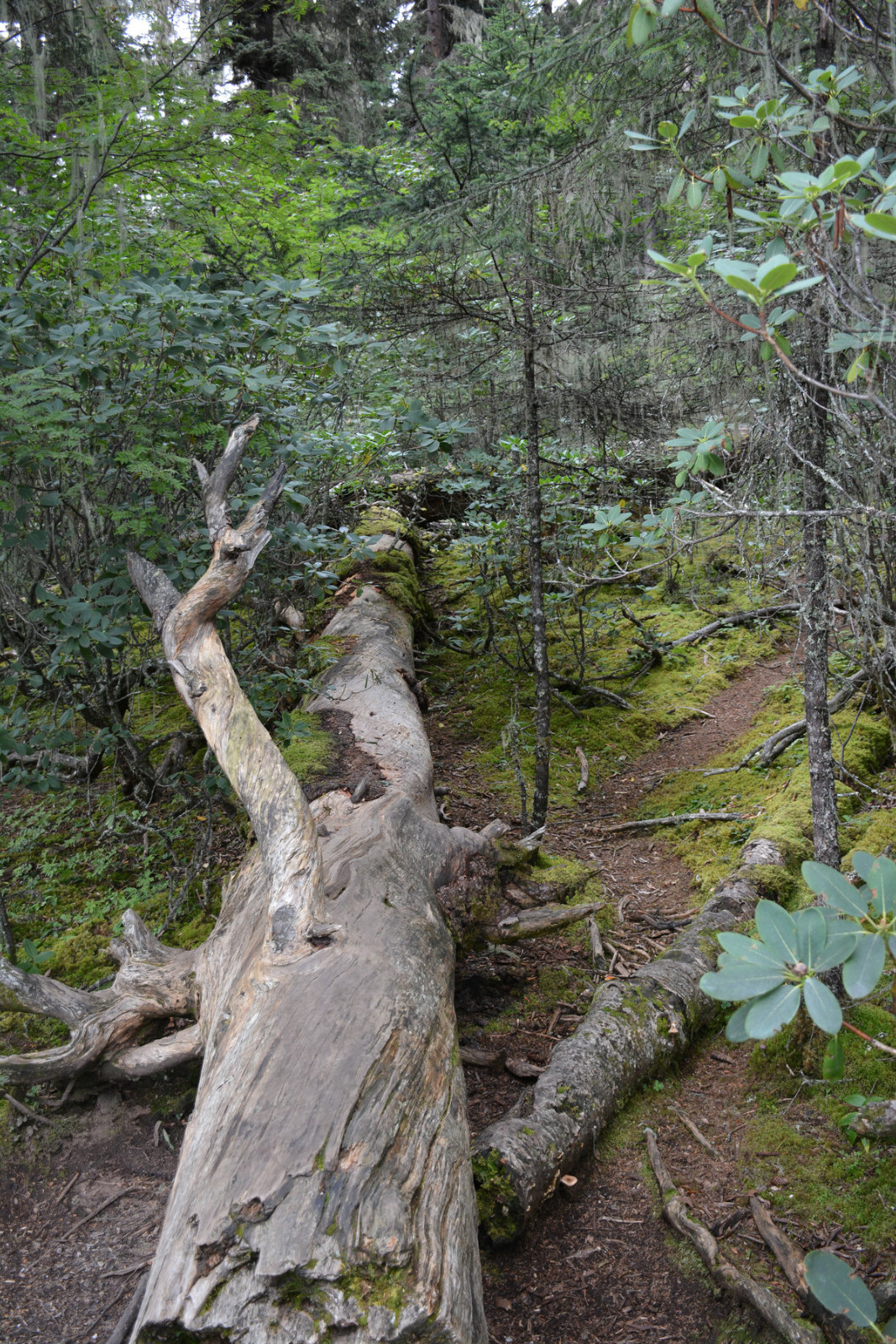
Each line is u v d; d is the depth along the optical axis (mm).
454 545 7965
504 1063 3477
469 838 4043
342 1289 1806
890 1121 2785
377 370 4988
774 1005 1228
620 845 5266
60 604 3688
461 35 9789
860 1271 2402
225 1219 1931
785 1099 3143
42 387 3221
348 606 7105
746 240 2912
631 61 3053
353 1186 1974
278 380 3750
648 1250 2607
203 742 5609
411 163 6113
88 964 4000
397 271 4477
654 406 4379
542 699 5188
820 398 2660
